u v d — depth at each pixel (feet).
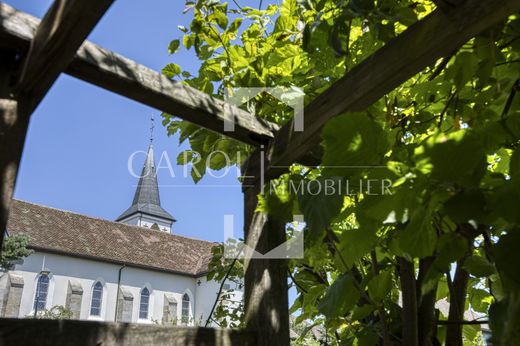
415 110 5.78
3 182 4.00
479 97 4.86
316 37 5.60
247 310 5.92
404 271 5.43
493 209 2.84
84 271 86.33
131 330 4.15
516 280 2.78
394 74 4.41
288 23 6.81
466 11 3.75
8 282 77.05
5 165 4.06
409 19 4.60
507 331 2.72
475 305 6.72
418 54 4.15
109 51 4.83
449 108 5.25
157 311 92.12
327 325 6.66
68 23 3.76
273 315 5.77
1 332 3.44
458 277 5.98
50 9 4.09
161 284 94.68
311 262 6.47
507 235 2.86
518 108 4.35
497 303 2.97
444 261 3.32
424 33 4.12
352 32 6.44
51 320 3.71
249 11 7.27
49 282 81.66
